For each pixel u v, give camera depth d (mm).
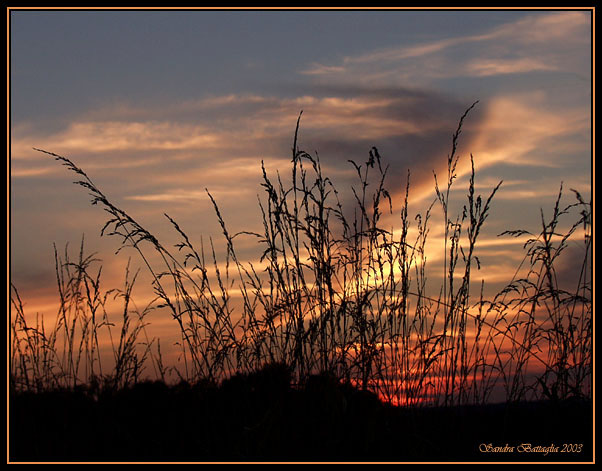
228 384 4312
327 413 3938
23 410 4199
